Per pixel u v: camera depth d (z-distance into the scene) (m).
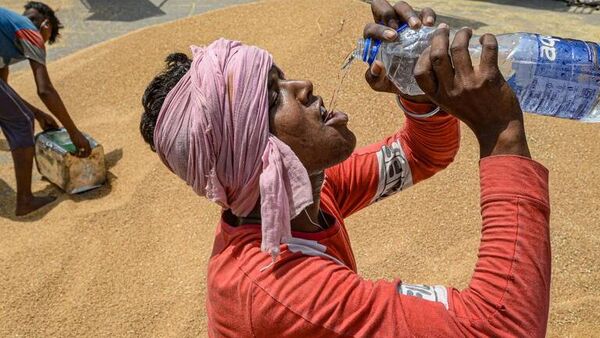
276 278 1.11
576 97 1.47
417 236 3.25
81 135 3.91
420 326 1.05
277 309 1.09
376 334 1.05
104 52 5.55
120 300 3.12
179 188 3.82
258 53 1.19
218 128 1.14
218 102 1.14
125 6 8.13
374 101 4.02
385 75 1.41
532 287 1.05
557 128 3.90
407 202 3.46
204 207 3.65
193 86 1.16
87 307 3.09
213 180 1.17
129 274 3.27
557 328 2.69
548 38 1.49
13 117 3.69
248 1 8.33
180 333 2.91
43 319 3.05
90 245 3.49
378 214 3.42
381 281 1.12
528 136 3.84
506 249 1.06
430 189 3.49
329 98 4.06
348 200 1.54
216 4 8.23
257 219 1.23
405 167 1.55
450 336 1.04
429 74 1.12
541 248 1.07
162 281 3.21
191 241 3.44
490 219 1.09
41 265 3.34
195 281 3.16
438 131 1.49
